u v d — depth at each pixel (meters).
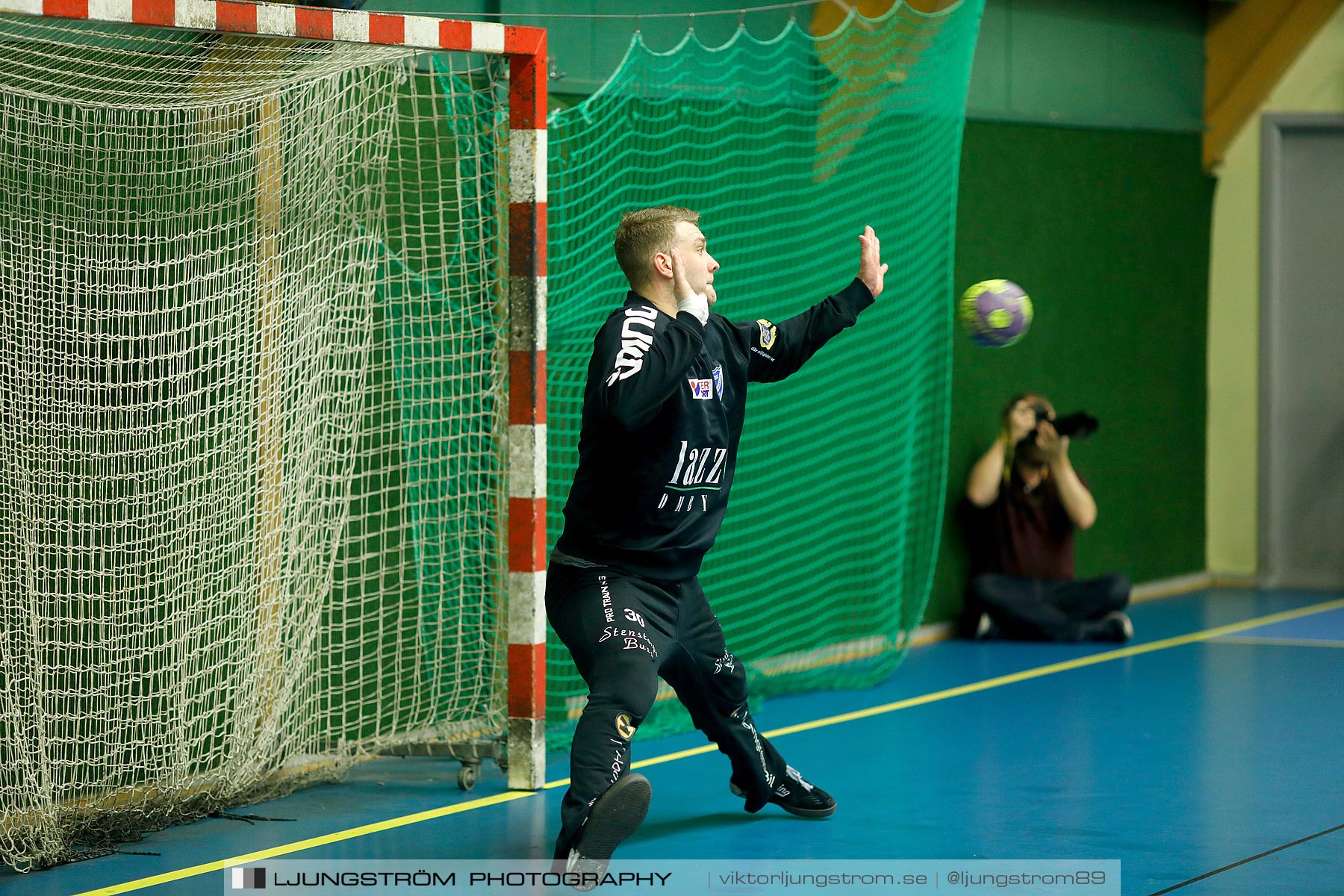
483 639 7.93
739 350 5.92
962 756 7.77
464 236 7.98
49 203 6.54
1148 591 13.81
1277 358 14.30
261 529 7.17
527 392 7.03
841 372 10.61
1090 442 13.14
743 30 9.45
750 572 10.01
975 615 11.69
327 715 7.48
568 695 8.55
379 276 7.75
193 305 7.01
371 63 6.85
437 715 7.89
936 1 10.84
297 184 7.26
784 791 6.52
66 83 6.63
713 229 9.62
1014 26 12.30
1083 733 8.30
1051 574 11.69
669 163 9.27
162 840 6.39
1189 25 14.11
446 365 8.08
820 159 10.45
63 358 6.55
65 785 6.45
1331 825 6.38
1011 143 12.22
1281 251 14.26
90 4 5.59
